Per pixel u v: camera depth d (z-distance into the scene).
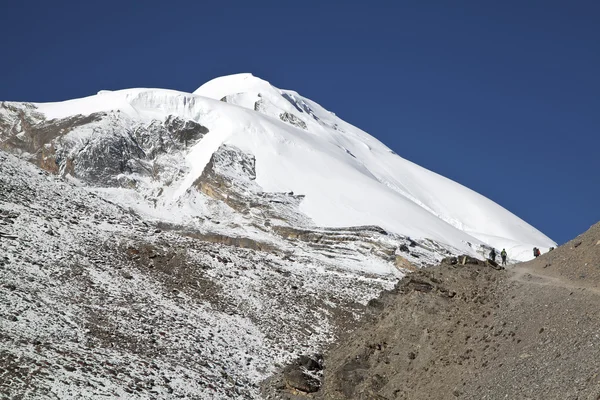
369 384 37.84
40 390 32.47
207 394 37.84
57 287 44.31
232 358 43.09
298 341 47.16
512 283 39.84
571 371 31.08
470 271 42.19
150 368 38.44
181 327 44.56
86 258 49.75
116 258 51.56
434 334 38.69
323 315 51.41
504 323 36.75
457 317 38.91
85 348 38.25
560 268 40.06
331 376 39.91
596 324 32.91
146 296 47.38
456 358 36.31
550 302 36.34
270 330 47.84
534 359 33.16
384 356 39.59
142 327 42.94
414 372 37.31
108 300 45.00
